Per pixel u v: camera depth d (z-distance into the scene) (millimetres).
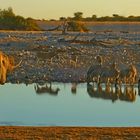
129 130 23594
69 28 74875
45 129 23672
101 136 22578
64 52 51938
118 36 65500
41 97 33938
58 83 40406
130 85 38938
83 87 38469
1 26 77312
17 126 24562
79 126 25188
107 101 32844
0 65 23391
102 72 39781
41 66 45594
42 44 57406
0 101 32156
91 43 57812
